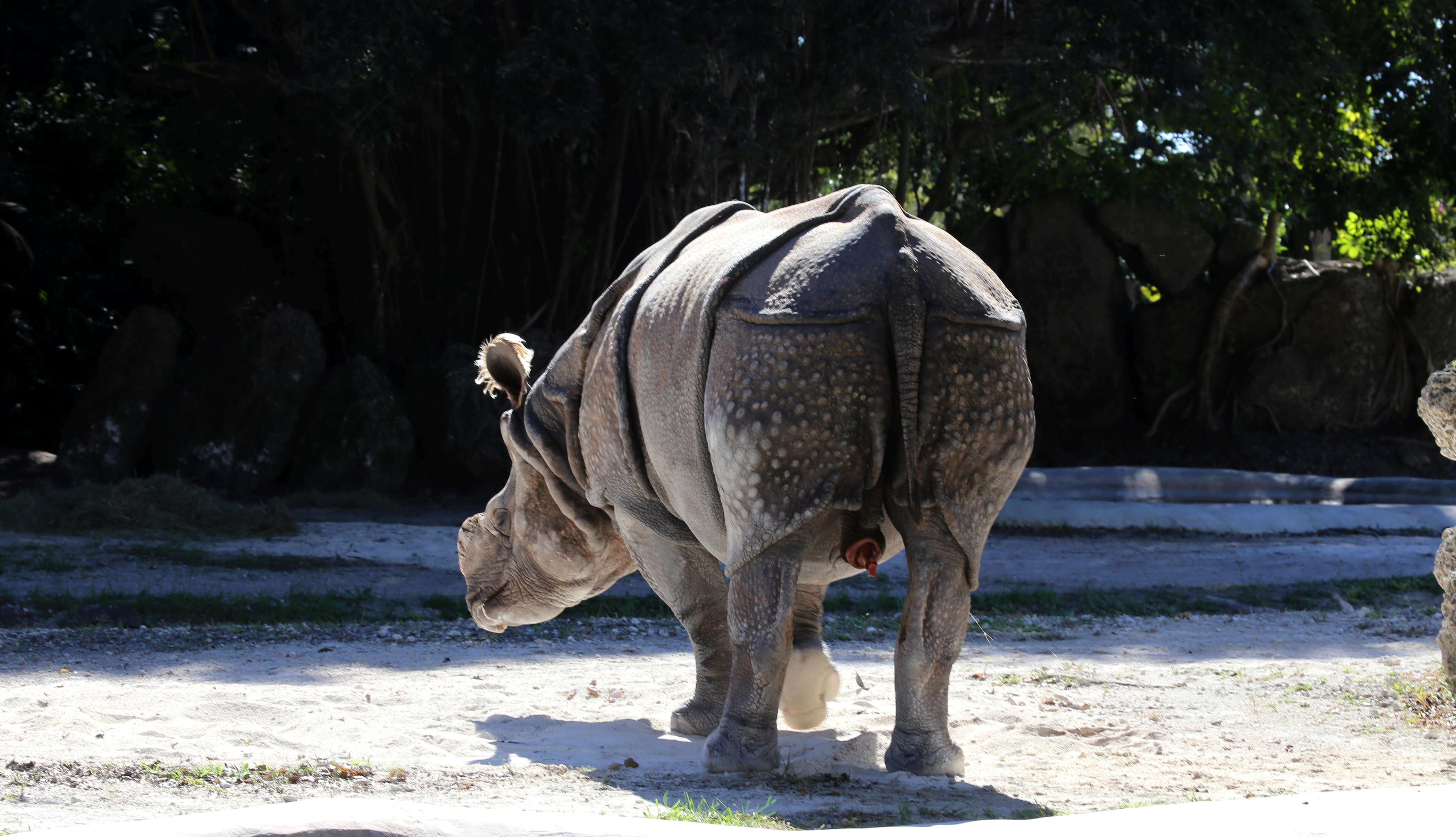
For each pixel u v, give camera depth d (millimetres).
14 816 7246
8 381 45062
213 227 45688
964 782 8641
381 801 6945
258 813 5473
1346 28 43719
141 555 25109
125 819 7242
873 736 9992
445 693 12984
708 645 10828
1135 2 35750
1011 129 45188
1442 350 48438
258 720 11188
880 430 8172
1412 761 9719
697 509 9242
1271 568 27031
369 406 37875
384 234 41312
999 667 15102
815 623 10703
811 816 7473
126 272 46250
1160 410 47781
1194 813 5371
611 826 5496
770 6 33562
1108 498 37156
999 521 34250
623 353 9656
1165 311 48219
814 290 8250
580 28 34219
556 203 42438
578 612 20031
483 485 38844
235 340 38781
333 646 16344
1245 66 39062
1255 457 46344
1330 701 12531
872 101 36938
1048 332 48531
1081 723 11477
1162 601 21938
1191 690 13391
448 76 37938
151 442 38438
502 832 5465
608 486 10219
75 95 43781
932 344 8180
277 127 42500
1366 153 47625
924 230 8727
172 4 38844
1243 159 42656
